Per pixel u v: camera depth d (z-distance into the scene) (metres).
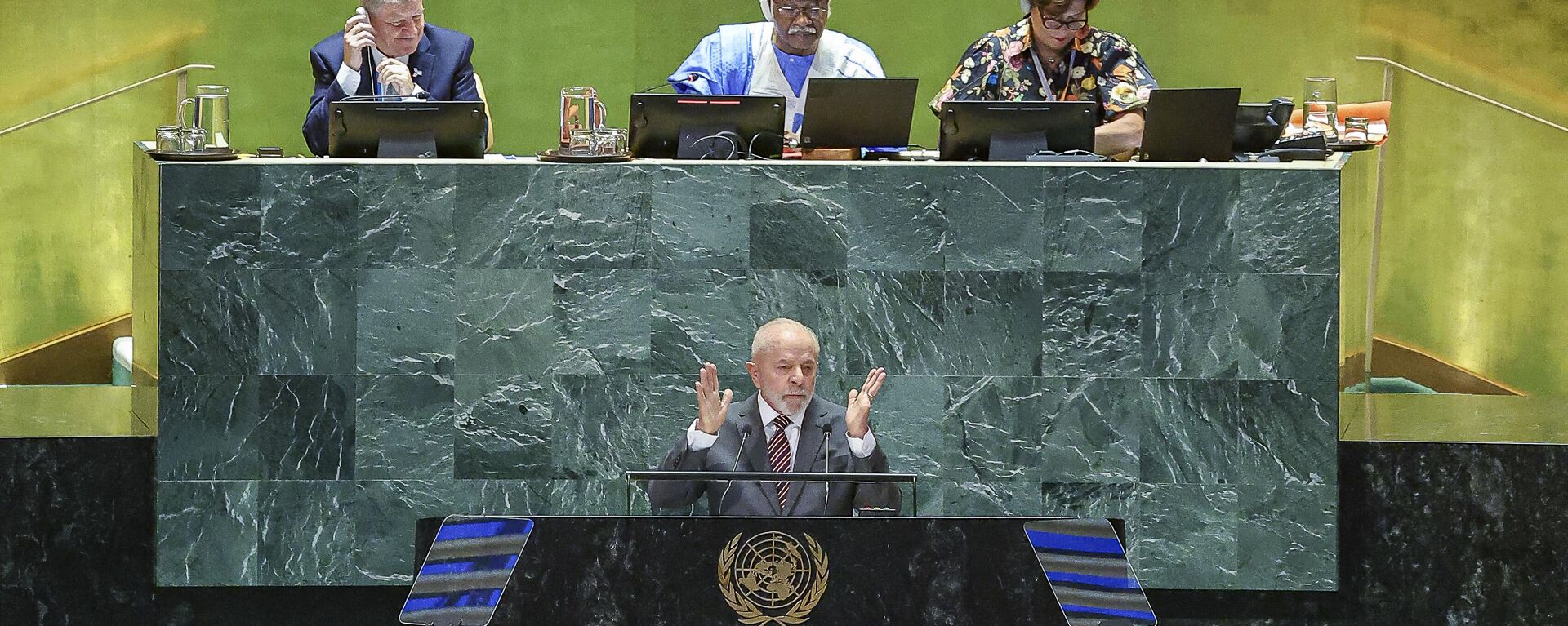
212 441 14.41
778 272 14.52
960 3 29.28
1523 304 28.89
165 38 28.56
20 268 28.33
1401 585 15.16
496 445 14.52
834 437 13.66
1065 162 14.52
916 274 14.50
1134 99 18.70
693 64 20.14
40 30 28.25
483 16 28.97
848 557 11.77
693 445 13.58
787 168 14.50
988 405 14.52
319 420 14.42
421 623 11.34
